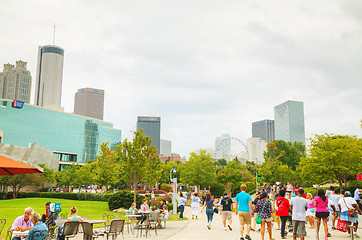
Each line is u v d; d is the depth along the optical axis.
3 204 32.12
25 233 9.23
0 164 7.72
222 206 15.82
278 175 55.56
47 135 112.06
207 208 16.30
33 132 107.00
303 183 55.38
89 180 63.00
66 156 121.81
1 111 98.31
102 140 139.25
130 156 27.41
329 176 33.31
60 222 11.81
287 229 14.31
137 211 16.17
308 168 34.12
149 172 44.06
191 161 51.47
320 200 11.35
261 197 11.44
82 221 11.38
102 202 33.59
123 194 26.31
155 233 14.48
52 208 12.77
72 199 39.44
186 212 28.50
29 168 8.12
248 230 11.56
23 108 104.38
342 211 12.53
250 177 60.34
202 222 19.55
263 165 57.94
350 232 12.34
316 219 11.49
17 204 31.86
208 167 49.91
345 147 32.09
